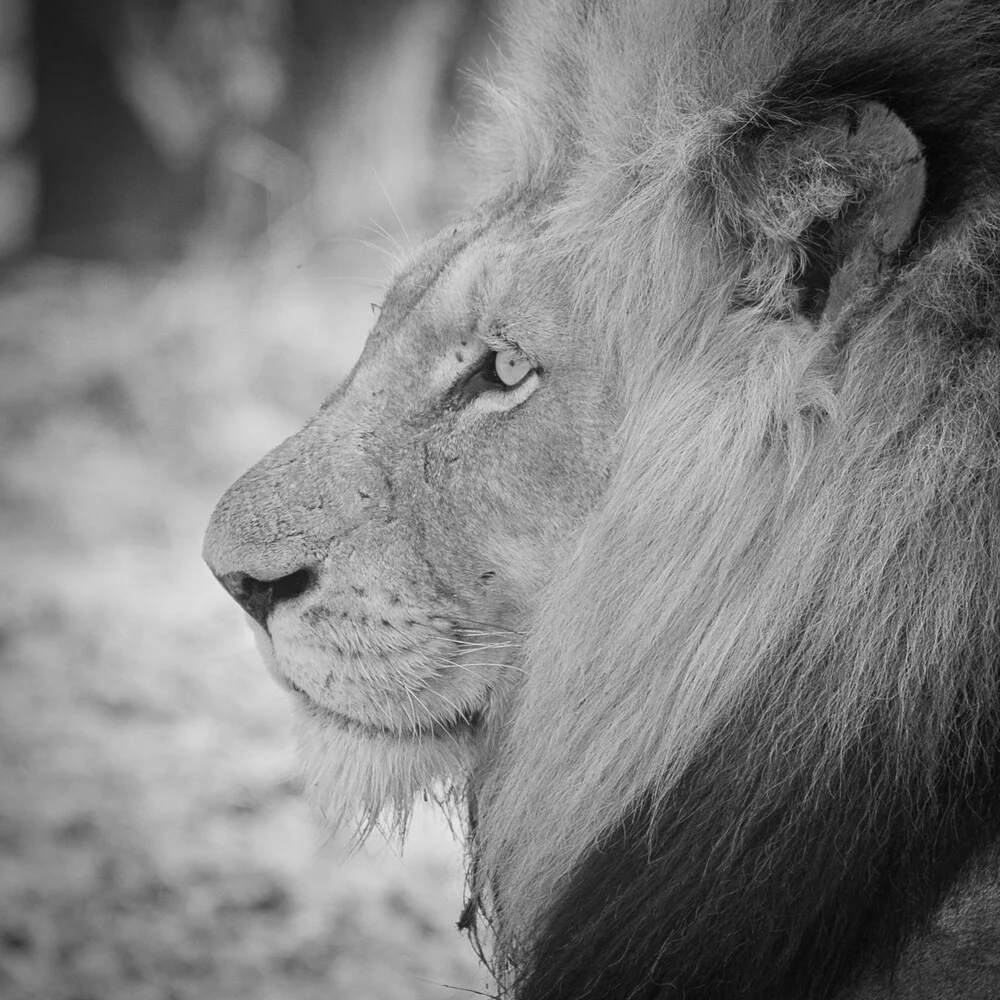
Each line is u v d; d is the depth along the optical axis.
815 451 6.10
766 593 6.14
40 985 9.98
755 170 6.22
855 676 5.90
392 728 7.19
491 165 7.96
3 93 46.53
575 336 6.72
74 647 15.59
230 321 26.69
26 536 21.41
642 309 6.57
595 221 6.70
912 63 6.00
